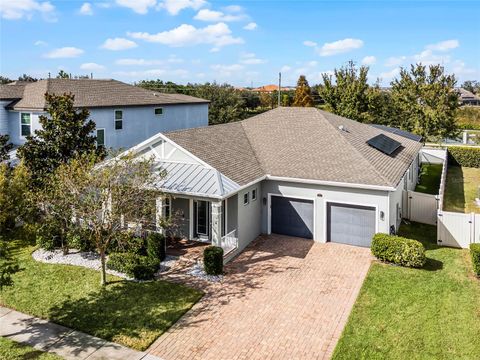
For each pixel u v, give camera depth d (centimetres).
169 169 2192
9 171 2250
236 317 1491
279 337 1367
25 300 1605
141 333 1379
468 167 4416
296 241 2320
